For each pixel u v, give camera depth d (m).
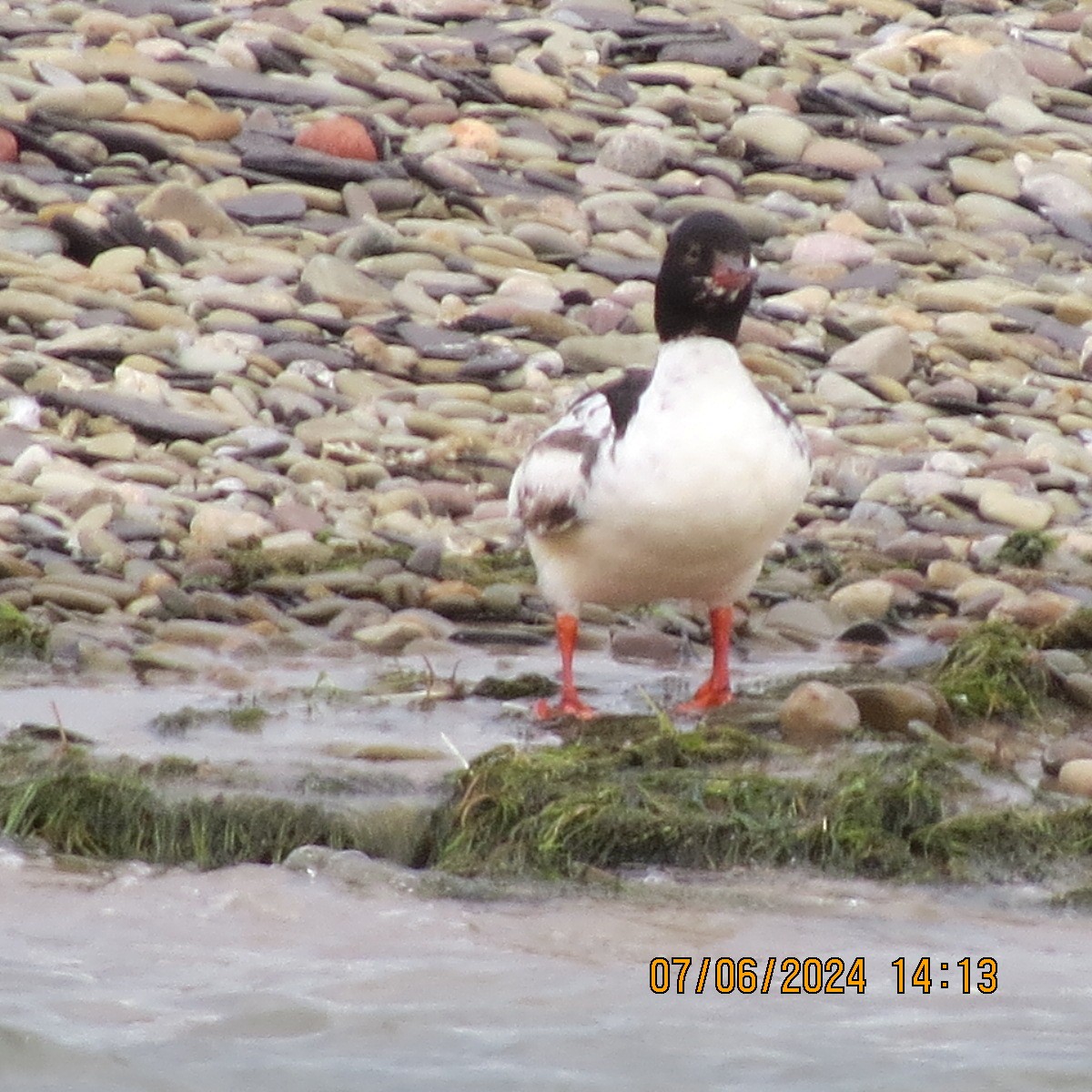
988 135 21.67
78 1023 8.01
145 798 9.70
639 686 11.70
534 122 20.70
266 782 9.94
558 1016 8.12
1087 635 12.12
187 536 13.55
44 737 10.52
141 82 19.84
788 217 19.88
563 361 16.72
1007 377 17.41
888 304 18.44
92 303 16.34
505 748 10.07
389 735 10.68
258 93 20.27
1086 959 8.64
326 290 17.12
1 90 19.25
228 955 8.61
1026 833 9.45
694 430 10.20
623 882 9.22
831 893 9.15
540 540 10.88
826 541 14.33
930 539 14.27
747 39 23.00
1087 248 20.14
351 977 8.40
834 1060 7.79
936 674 11.48
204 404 15.25
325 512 14.14
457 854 9.48
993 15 25.27
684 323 10.41
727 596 11.02
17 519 13.36
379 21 22.55
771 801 9.64
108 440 14.51
